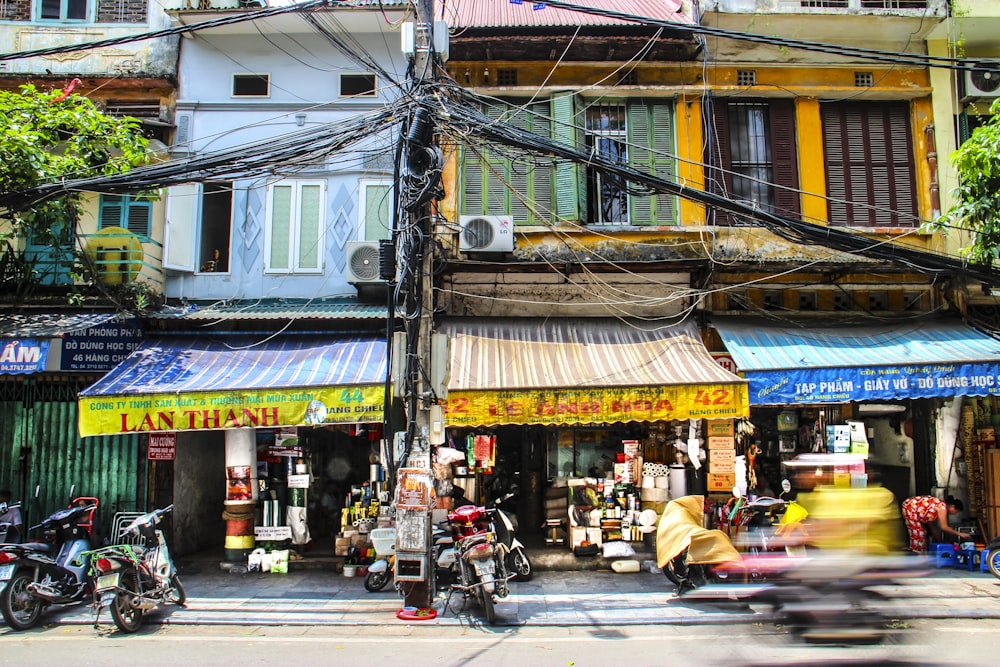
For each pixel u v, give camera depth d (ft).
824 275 35.73
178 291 36.27
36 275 34.68
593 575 31.55
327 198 37.09
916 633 16.25
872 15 35.47
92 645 21.56
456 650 20.98
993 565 29.14
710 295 35.83
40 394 34.73
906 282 35.88
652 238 35.50
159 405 28.84
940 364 29.73
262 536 32.96
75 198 32.01
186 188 36.45
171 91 37.65
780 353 31.71
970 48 37.99
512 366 31.53
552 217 35.76
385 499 30.45
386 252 25.63
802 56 36.91
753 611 24.84
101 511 34.12
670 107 36.96
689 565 27.09
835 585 15.70
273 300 36.29
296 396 28.96
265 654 20.54
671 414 29.19
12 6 38.29
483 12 40.75
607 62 36.52
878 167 37.06
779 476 36.40
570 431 35.55
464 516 27.99
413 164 25.43
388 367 25.44
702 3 35.45
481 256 34.19
